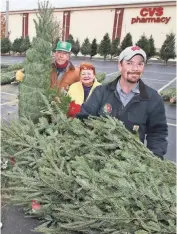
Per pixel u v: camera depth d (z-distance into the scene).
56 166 1.66
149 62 10.64
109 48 10.60
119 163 1.55
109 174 1.52
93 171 1.52
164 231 1.25
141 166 1.52
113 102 2.14
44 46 2.70
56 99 2.64
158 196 1.30
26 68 2.74
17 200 1.98
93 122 1.98
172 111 6.07
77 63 9.04
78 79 3.32
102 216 1.37
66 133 2.22
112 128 1.83
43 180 1.64
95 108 2.22
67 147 1.96
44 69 2.72
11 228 2.13
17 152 2.09
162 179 1.50
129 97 2.10
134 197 1.34
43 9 2.85
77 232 1.71
